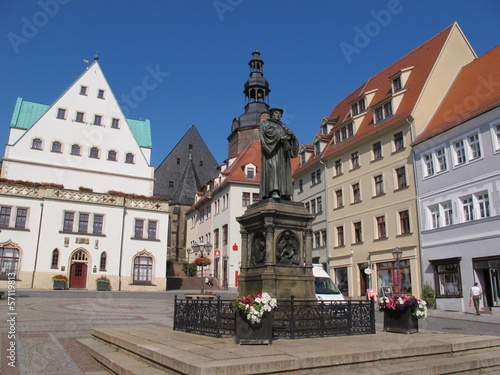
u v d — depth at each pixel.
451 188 25.14
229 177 47.06
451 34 30.83
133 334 9.30
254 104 61.34
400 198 29.11
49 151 40.78
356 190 33.97
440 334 9.55
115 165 43.06
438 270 25.50
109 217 38.97
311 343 7.76
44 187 37.28
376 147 32.09
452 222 24.98
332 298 16.56
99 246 38.09
